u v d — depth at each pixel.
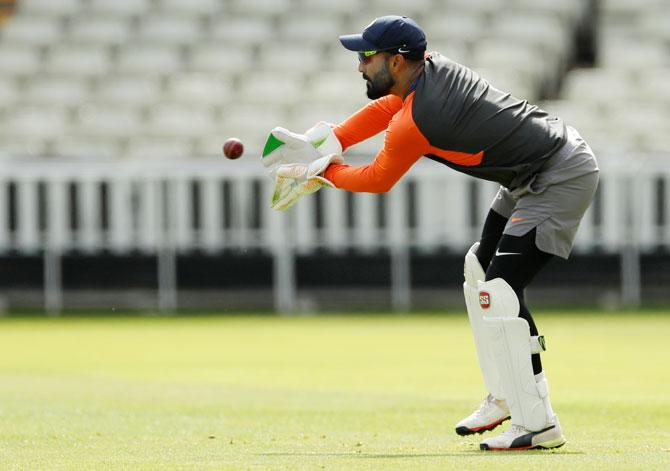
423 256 51.19
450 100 16.27
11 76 66.25
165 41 68.44
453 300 51.47
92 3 71.25
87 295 51.62
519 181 16.75
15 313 52.22
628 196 50.72
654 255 50.94
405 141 16.45
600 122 60.38
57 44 68.75
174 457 16.09
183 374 30.42
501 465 14.86
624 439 18.16
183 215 51.16
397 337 40.47
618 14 70.44
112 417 21.31
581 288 51.50
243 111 61.28
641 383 27.44
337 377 29.36
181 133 60.81
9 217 51.19
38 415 21.64
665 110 61.84
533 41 66.75
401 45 16.42
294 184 17.62
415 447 17.39
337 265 51.44
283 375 29.94
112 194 51.12
